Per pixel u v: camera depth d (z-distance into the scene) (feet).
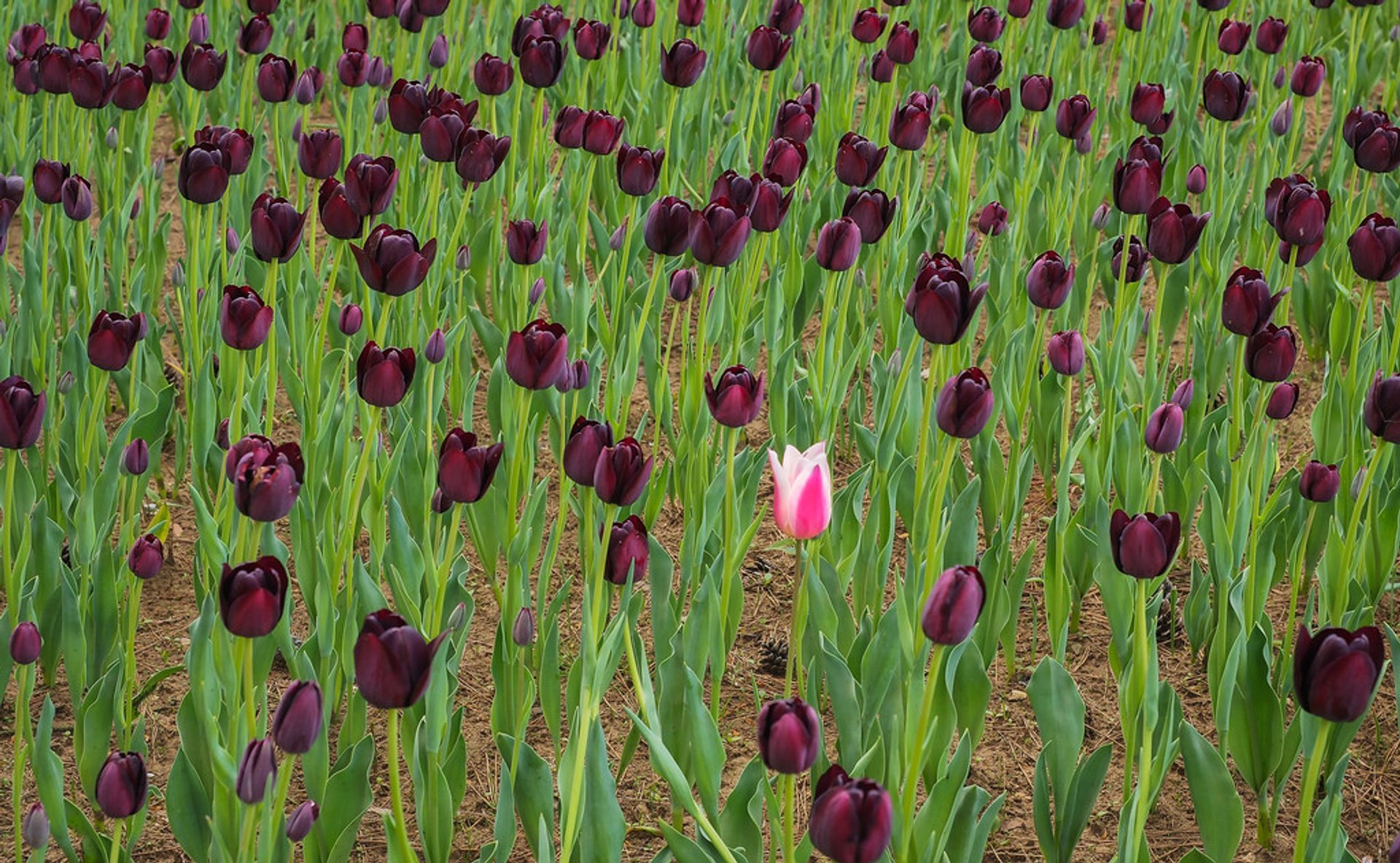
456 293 19.75
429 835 11.16
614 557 10.65
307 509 13.50
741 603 13.92
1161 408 12.51
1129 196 15.85
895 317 19.43
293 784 12.96
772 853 11.96
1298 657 8.50
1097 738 14.34
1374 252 13.20
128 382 18.03
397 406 16.30
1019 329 18.10
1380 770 13.91
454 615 10.77
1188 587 16.60
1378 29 32.76
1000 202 23.49
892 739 11.00
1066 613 14.32
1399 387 11.35
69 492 14.14
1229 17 33.14
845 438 19.42
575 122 17.61
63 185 16.20
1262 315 12.90
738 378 11.62
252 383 15.66
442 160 16.87
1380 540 14.62
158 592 16.19
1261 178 23.71
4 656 12.48
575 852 11.21
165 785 13.12
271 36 20.44
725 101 27.04
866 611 14.07
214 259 20.20
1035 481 18.93
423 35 28.84
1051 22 22.17
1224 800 11.16
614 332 17.81
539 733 14.23
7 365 15.88
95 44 20.48
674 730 12.34
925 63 29.48
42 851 9.71
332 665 13.14
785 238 21.74
